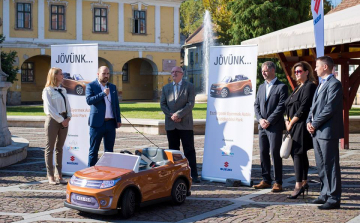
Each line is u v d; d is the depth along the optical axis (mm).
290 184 9016
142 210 7148
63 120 8914
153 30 47344
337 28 10320
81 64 9680
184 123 9281
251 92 8891
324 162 7066
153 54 47500
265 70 8406
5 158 10914
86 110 9734
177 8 48219
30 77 45312
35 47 42250
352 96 14227
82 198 6684
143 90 50812
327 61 7074
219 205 7406
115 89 9117
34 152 13250
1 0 40750
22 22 41844
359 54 13133
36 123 21531
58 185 8930
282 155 7754
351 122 19000
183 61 72875
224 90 9195
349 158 12273
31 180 9344
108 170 6965
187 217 6730
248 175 8906
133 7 46250
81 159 9789
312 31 10977
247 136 8961
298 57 14539
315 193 8203
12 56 35719
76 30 44000
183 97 9305
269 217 6672
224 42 49031
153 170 7062
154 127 18625
